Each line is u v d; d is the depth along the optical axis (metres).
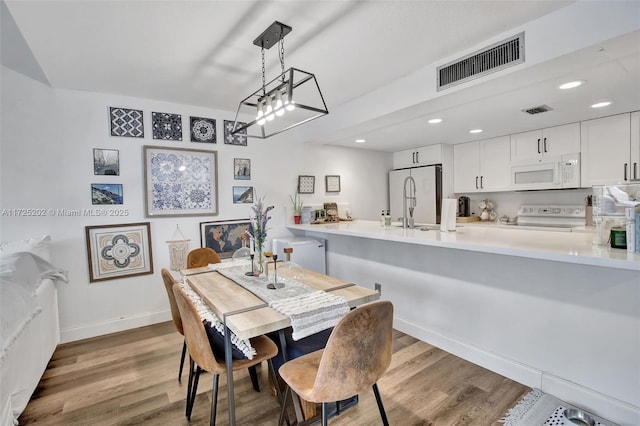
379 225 3.66
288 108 1.81
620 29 1.54
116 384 2.23
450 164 4.66
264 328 1.47
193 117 3.49
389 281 3.12
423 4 1.68
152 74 2.57
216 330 1.75
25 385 1.90
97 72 2.51
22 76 2.68
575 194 3.84
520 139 3.89
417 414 1.88
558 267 1.94
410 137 4.09
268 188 4.05
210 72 2.54
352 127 3.43
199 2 1.64
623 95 2.53
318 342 1.94
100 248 3.03
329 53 2.23
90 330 2.99
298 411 1.75
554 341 1.98
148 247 3.26
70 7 1.65
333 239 3.89
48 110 2.79
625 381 1.71
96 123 2.99
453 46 2.15
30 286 1.94
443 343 2.61
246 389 2.17
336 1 1.65
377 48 2.17
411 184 4.86
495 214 4.62
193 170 3.49
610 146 3.18
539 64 1.85
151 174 3.26
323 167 4.56
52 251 2.82
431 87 2.44
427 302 2.76
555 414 1.82
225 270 2.51
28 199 2.71
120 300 3.15
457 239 2.20
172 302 2.03
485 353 2.33
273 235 4.10
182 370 2.40
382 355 1.39
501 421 1.80
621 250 1.66
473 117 3.13
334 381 1.28
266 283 2.13
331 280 2.20
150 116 3.25
